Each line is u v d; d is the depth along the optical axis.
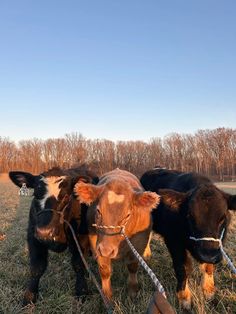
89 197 1.17
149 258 1.79
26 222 3.09
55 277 1.56
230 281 1.50
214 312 1.23
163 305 0.66
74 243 1.43
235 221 2.80
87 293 1.41
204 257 1.11
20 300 1.35
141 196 1.17
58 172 1.40
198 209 1.15
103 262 1.28
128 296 1.33
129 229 1.22
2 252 2.01
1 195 7.11
